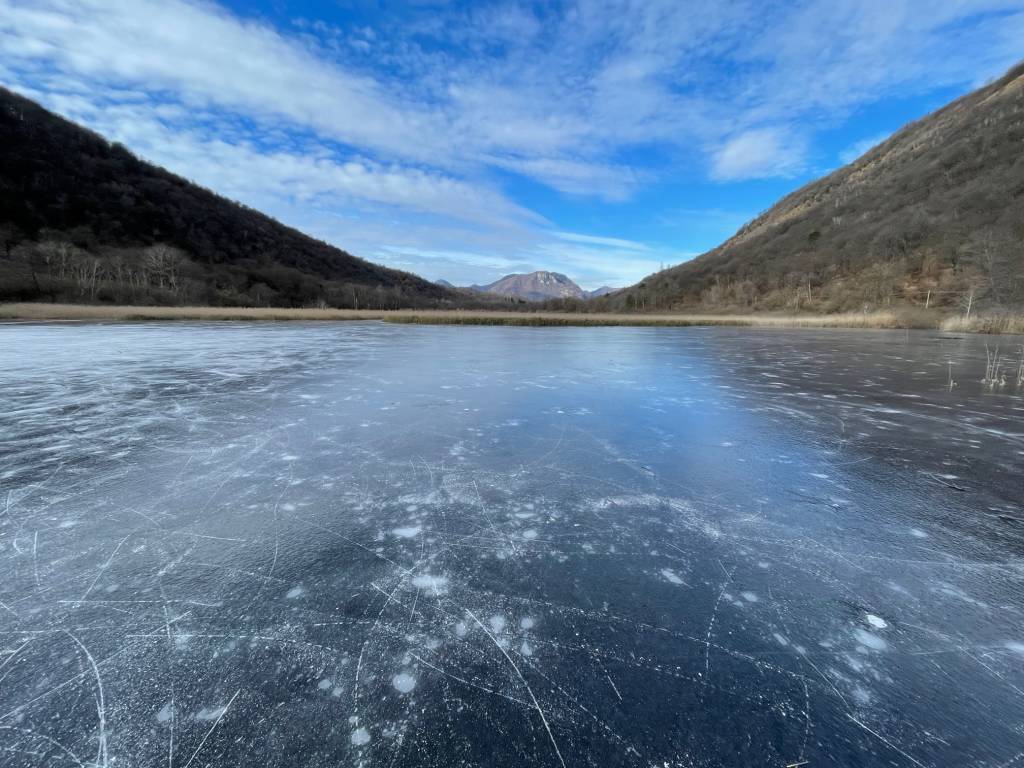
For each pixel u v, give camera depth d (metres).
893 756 1.25
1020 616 1.81
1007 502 2.85
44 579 2.01
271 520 2.57
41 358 9.31
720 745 1.29
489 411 5.14
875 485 3.12
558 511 2.71
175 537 2.38
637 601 1.90
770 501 2.87
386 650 1.62
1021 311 21.17
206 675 1.50
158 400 5.57
